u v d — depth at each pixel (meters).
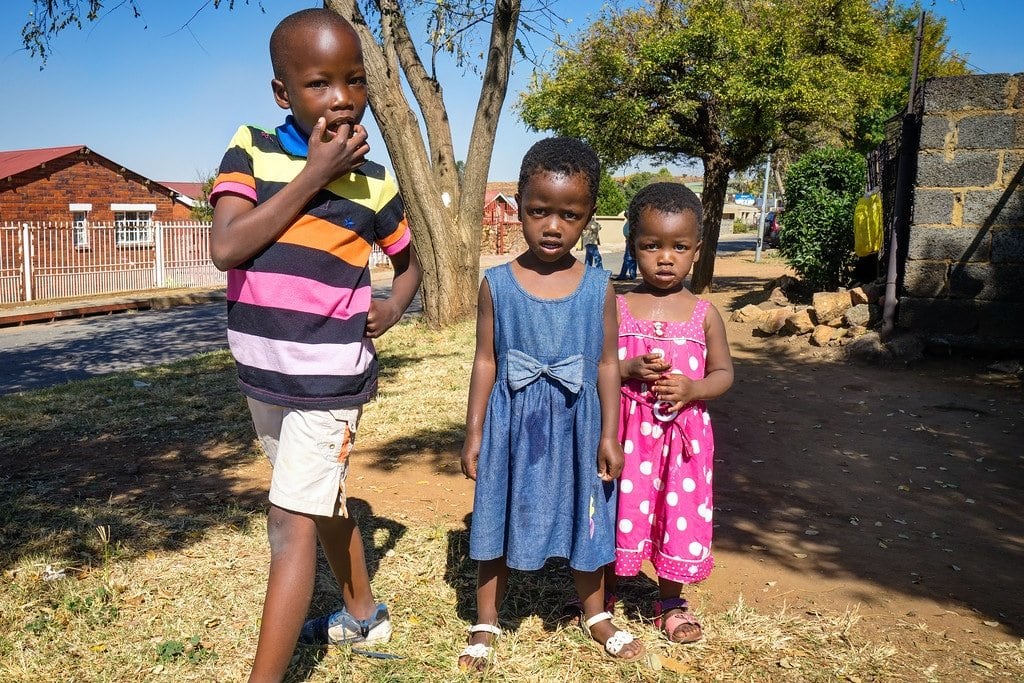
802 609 3.05
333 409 2.21
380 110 9.48
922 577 3.37
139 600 2.95
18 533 3.58
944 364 7.72
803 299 12.23
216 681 2.44
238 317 2.20
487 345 2.60
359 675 2.49
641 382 2.72
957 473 4.76
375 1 9.95
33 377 9.14
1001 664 2.67
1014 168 7.50
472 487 4.34
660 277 2.75
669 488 2.70
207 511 3.93
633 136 14.49
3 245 17.59
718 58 13.40
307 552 2.22
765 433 5.61
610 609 2.88
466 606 2.94
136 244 23.31
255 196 2.17
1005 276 7.61
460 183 10.45
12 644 2.60
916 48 8.82
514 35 9.89
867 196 10.90
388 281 20.20
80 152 24.16
